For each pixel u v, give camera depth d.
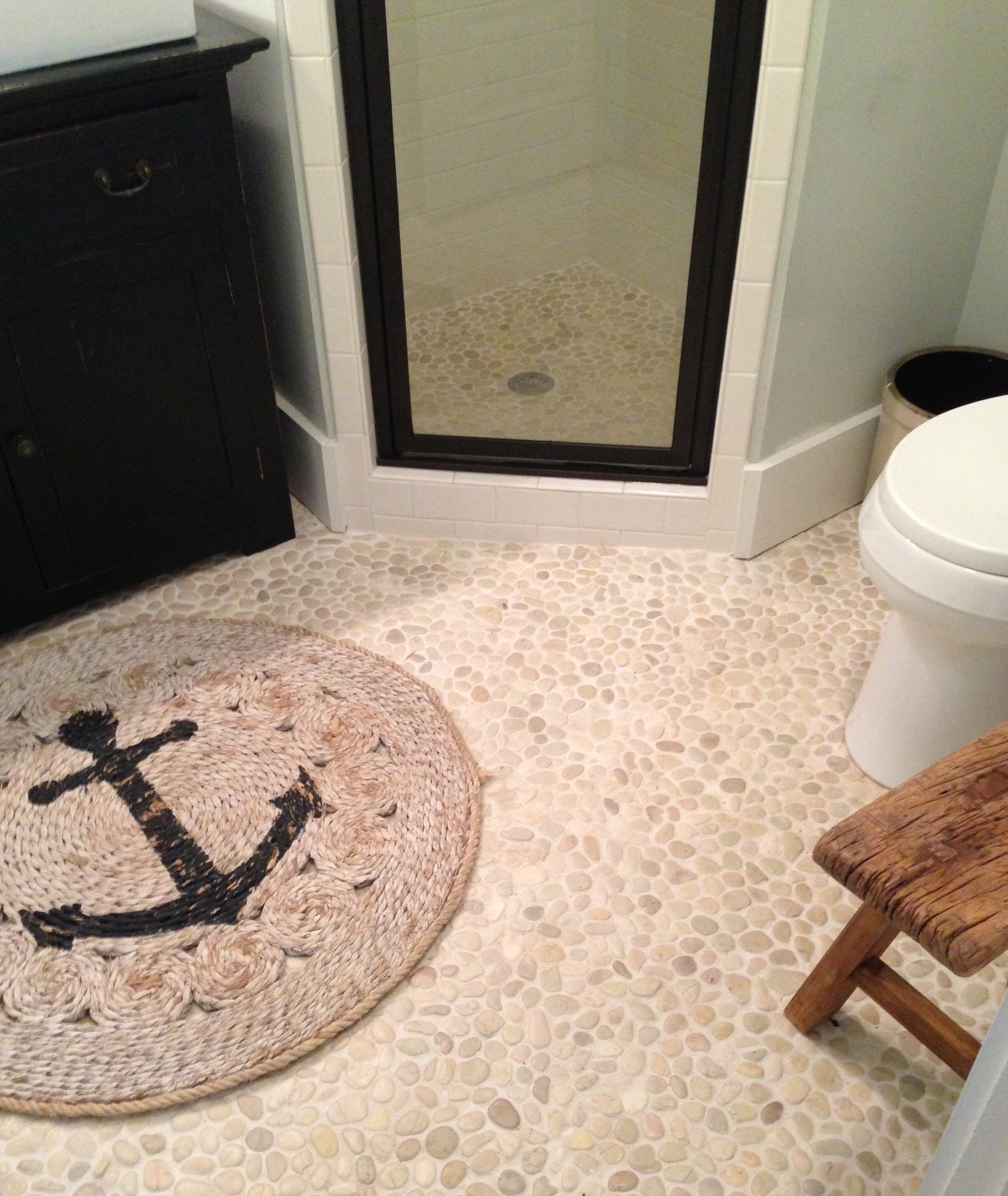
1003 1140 0.75
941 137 1.72
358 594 1.95
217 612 1.92
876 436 2.00
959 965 0.91
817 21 1.45
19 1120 1.27
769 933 1.45
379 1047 1.33
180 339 1.72
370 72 1.62
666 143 1.74
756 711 1.74
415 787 1.60
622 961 1.42
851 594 1.95
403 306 1.87
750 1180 1.23
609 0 1.67
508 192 1.86
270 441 1.92
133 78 1.45
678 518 1.99
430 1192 1.22
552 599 1.94
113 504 1.81
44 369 1.62
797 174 1.58
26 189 1.47
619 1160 1.24
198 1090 1.28
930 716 1.52
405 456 2.03
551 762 1.66
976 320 2.03
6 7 1.37
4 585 1.78
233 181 1.63
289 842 1.53
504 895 1.49
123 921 1.44
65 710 1.72
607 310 1.94
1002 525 1.35
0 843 1.53
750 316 1.72
